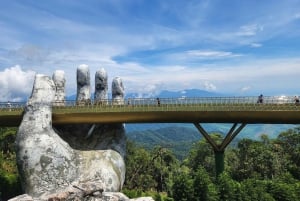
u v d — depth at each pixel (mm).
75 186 51938
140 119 58938
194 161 123438
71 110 58438
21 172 54000
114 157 58719
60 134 60062
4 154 110438
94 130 62844
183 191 67562
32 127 55156
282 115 53594
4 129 114750
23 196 50875
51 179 53188
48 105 57625
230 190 67625
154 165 120375
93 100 63688
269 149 112562
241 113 55312
